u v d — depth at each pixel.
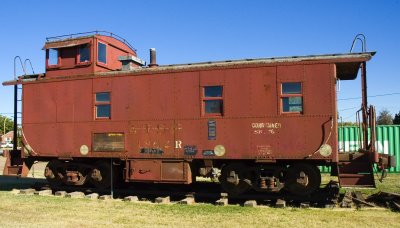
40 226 8.62
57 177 14.06
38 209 10.62
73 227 8.53
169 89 12.10
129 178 12.42
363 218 9.20
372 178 10.41
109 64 14.45
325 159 10.52
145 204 11.33
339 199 11.67
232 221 9.03
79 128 13.20
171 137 11.96
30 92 14.11
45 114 13.77
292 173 11.20
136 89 12.51
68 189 13.77
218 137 11.44
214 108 11.66
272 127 10.97
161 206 10.97
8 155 14.48
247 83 11.30
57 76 14.06
